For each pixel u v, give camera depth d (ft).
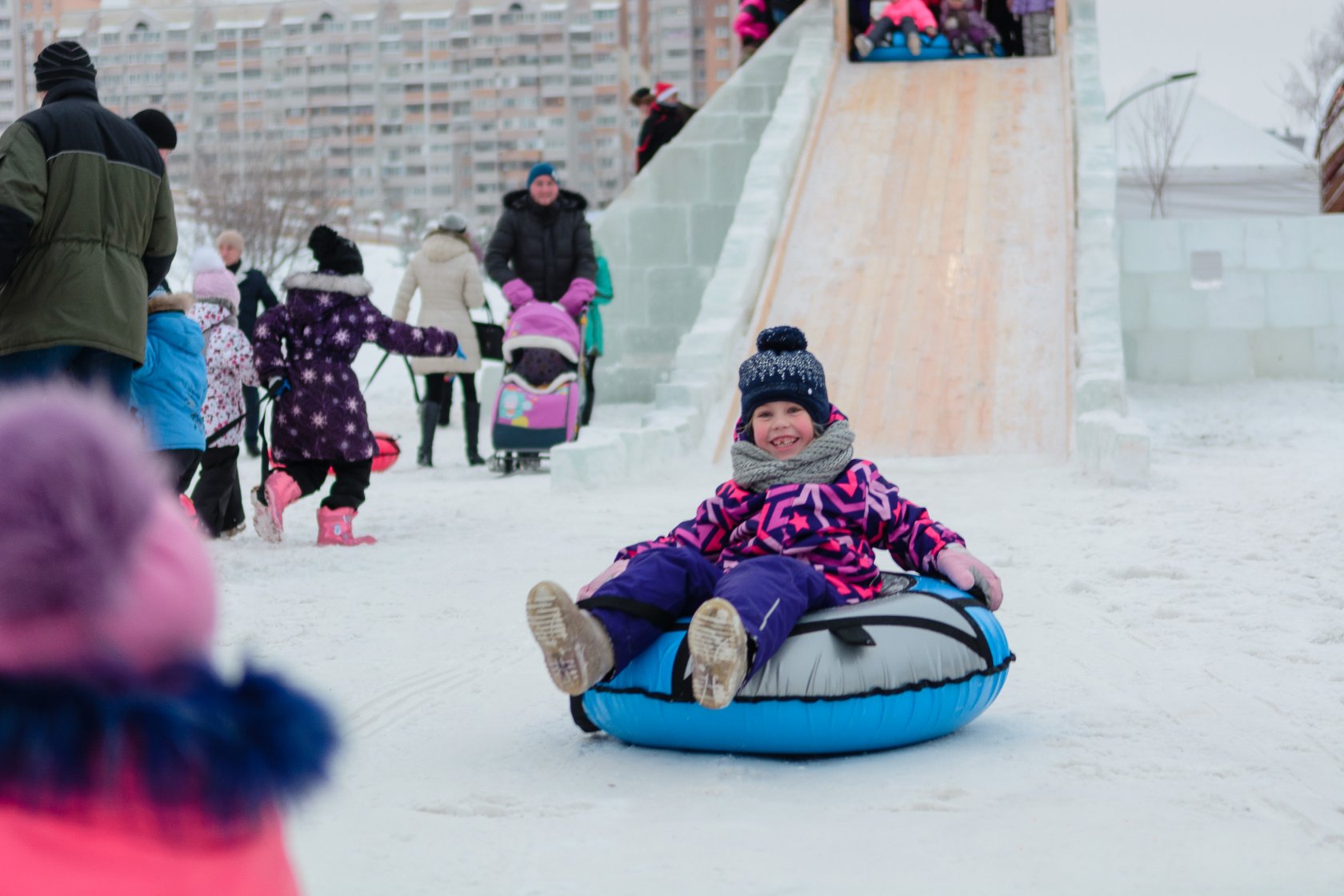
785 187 67.00
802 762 14.78
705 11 369.50
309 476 33.14
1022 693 17.75
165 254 26.37
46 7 309.01
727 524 16.67
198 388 29.45
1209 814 12.41
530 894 10.57
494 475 50.57
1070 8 78.64
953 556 16.33
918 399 53.83
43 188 23.80
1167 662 19.26
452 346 33.76
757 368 16.84
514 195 54.13
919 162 68.13
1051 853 11.35
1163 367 68.49
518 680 19.02
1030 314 57.57
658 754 15.16
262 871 5.14
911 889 10.56
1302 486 38.45
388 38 321.93
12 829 4.69
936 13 82.99
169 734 4.83
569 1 326.44
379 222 195.21
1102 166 64.44
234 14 312.29
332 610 24.30
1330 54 157.17
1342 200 87.45
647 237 77.77
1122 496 38.55
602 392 77.51
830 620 14.71
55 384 5.23
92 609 4.72
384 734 16.05
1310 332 67.62
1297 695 17.11
